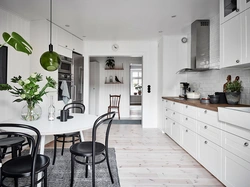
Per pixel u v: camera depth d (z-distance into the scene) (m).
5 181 1.88
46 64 1.84
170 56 3.93
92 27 3.36
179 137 2.88
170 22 3.13
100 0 2.32
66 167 2.21
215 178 1.95
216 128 1.83
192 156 2.41
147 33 3.73
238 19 1.79
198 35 3.09
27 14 2.76
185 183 1.85
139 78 9.26
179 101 2.87
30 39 3.04
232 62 1.89
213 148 1.89
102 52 4.32
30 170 1.29
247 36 1.68
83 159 2.45
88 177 1.97
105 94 6.38
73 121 1.93
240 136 1.47
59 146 3.02
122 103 6.33
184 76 3.96
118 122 5.04
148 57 4.37
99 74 6.38
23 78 2.90
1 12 2.52
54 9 2.59
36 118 1.93
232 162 1.58
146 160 2.43
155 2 2.39
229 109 1.58
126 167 2.22
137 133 3.85
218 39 2.85
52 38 3.11
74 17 2.89
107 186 1.79
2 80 2.49
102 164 2.30
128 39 4.18
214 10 2.67
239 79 2.33
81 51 4.19
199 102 2.52
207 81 3.19
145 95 4.40
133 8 2.57
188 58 3.86
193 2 2.40
